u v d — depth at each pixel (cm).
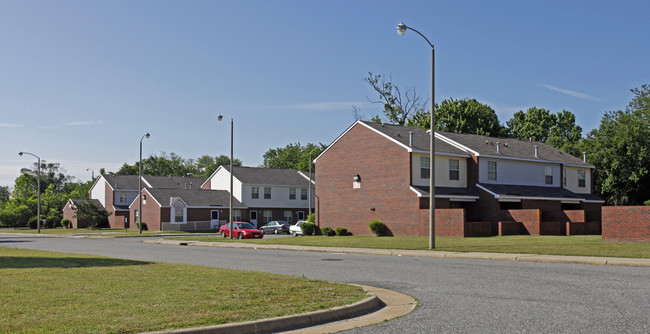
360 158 4628
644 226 2641
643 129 4891
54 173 15800
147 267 1659
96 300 1022
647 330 838
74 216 8062
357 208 4619
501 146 4997
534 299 1133
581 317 941
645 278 1458
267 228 6031
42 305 964
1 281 1284
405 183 4216
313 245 3167
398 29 2577
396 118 7394
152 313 903
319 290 1181
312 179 7844
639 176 4834
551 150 5469
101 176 8606
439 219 3875
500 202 4600
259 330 856
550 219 4125
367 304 1055
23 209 9862
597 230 3916
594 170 5612
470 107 7319
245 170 7550
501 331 845
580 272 1623
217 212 7100
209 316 888
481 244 2830
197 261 2123
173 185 8712
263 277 1398
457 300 1139
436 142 4647
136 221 7362
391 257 2352
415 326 893
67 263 1791
